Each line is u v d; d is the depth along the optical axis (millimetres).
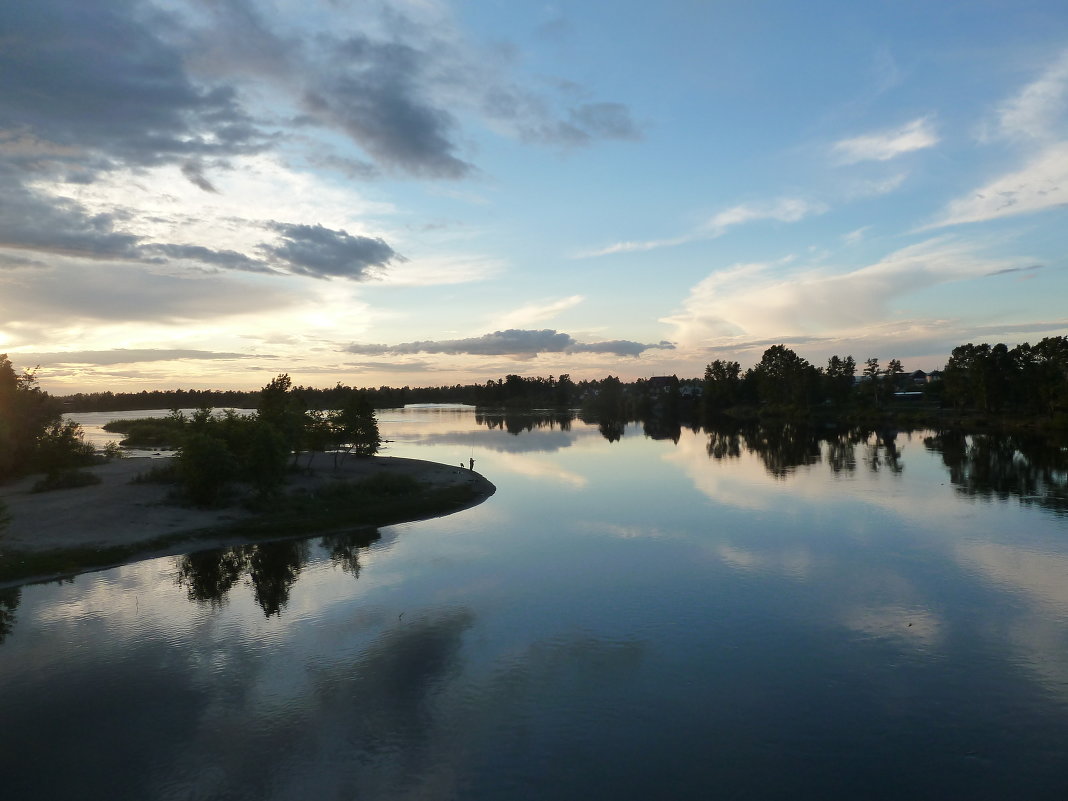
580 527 39875
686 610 25500
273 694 18797
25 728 17000
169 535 35406
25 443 54875
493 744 16297
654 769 15273
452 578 29594
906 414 133875
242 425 49688
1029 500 46719
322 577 29797
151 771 15117
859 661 20953
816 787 14570
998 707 18016
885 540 35938
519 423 161625
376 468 62781
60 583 28875
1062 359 110875
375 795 14281
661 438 110562
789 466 68188
